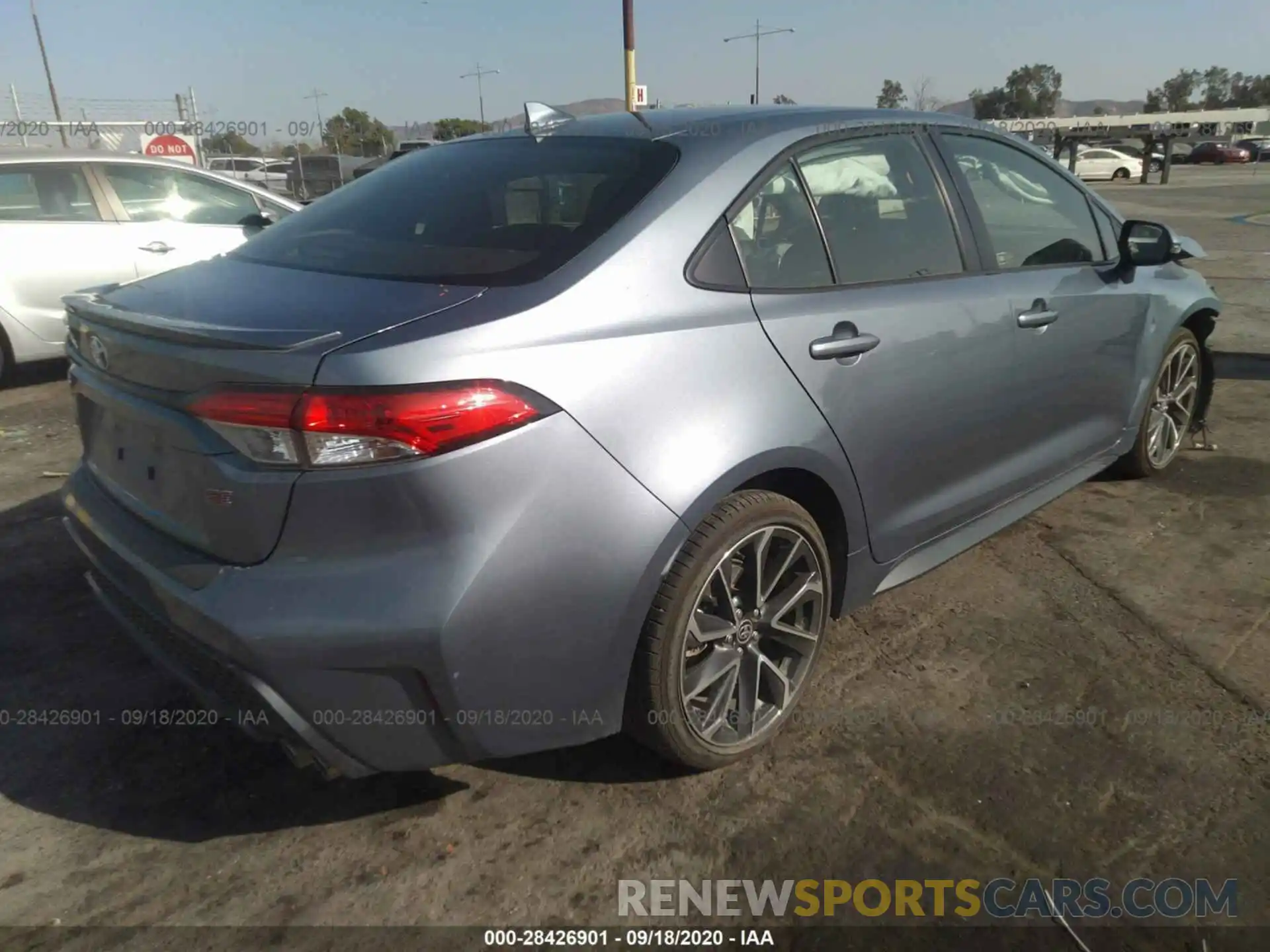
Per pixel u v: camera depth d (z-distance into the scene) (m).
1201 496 4.45
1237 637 3.27
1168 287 4.24
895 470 2.91
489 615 2.05
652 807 2.53
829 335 2.64
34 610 3.54
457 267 2.36
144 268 6.95
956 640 3.28
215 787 2.62
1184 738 2.75
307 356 1.98
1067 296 3.53
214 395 2.04
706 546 2.36
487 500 2.03
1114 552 3.91
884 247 2.96
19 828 2.47
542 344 2.13
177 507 2.22
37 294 6.64
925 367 2.92
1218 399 5.99
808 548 2.69
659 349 2.30
